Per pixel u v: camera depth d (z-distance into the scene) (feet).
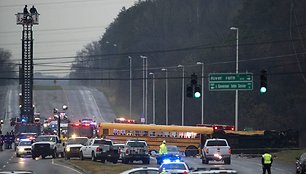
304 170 465.06
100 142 548.31
